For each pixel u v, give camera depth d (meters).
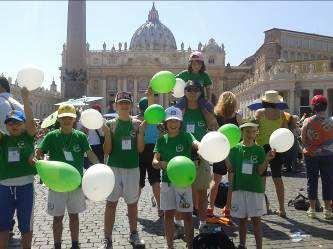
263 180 6.00
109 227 6.23
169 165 5.09
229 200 6.16
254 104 8.65
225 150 5.19
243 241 6.07
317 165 7.95
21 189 5.43
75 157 5.84
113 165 6.33
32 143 5.60
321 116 7.95
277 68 53.00
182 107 7.02
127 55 106.81
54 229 5.84
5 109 6.31
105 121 6.47
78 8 28.81
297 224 7.54
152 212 8.66
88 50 107.38
